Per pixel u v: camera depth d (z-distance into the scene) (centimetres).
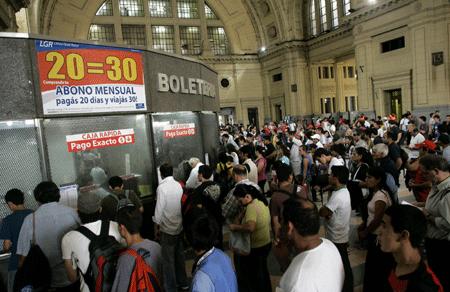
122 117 493
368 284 215
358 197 461
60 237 310
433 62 1698
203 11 3166
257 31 3288
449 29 1655
